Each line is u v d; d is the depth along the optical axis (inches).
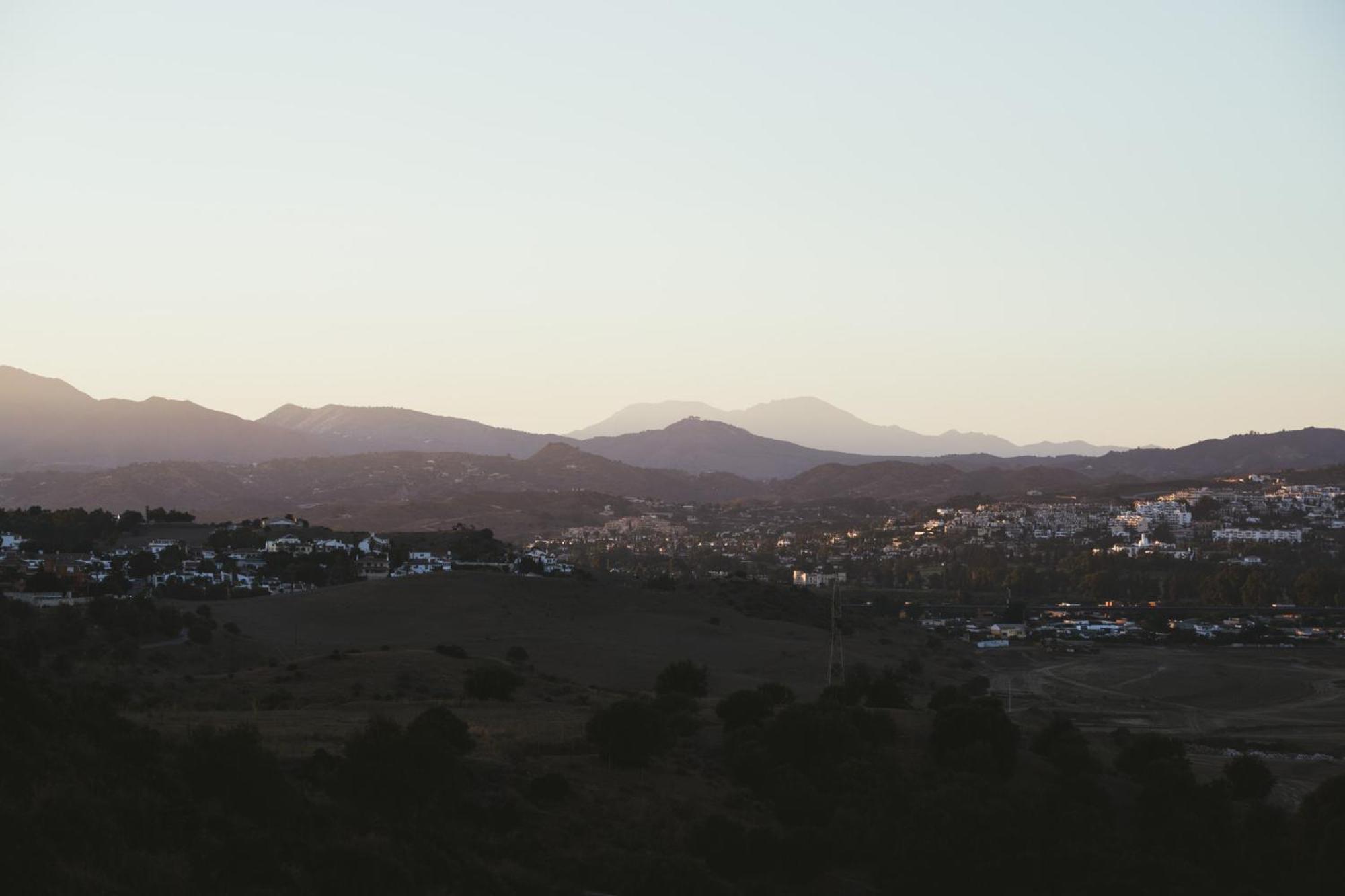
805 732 2149.4
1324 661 6633.9
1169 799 2208.4
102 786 1176.8
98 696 1501.0
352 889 1168.8
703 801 1866.4
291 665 3634.4
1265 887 1993.1
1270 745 4259.4
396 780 1473.9
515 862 1440.7
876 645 6397.6
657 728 1974.7
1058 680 5910.4
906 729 2564.0
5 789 1098.1
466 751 1801.2
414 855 1284.4
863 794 2009.1
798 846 1668.3
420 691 3206.2
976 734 2375.7
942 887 1739.7
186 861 1108.5
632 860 1498.5
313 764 1542.8
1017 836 1884.8
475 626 5457.7
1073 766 2429.9
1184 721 4805.6
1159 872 1870.1
